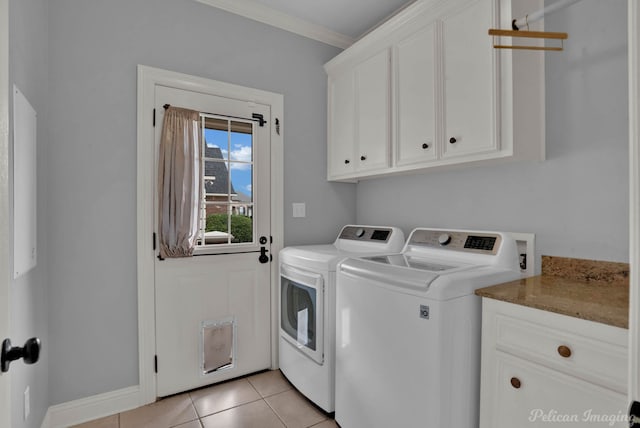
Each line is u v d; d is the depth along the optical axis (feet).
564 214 5.08
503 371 4.00
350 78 7.91
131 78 6.34
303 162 8.48
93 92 5.99
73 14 5.82
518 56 4.79
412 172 6.98
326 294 5.96
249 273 7.68
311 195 8.61
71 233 5.81
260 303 7.82
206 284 7.14
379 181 8.62
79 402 5.86
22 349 2.26
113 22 6.18
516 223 5.70
